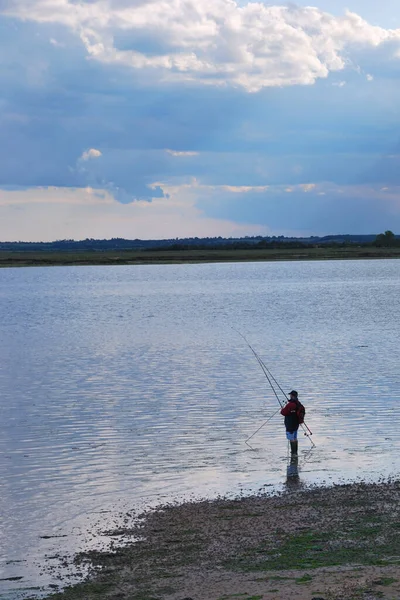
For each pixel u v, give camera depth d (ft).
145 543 48.08
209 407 90.48
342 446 71.72
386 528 48.80
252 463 66.64
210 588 39.73
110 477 62.80
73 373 118.83
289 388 101.71
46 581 42.57
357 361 125.70
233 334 170.91
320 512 52.90
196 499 57.11
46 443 74.13
